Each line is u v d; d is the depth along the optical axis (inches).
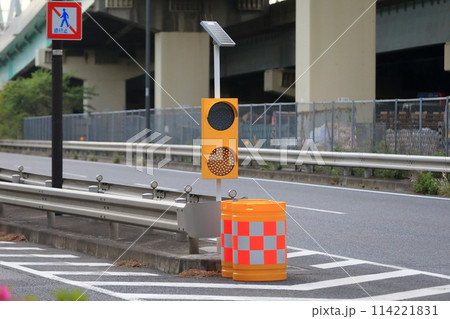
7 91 4881.9
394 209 1223.5
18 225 983.6
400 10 3110.2
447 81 4178.2
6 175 1246.3
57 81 1088.2
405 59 3853.3
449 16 2876.5
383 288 655.8
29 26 4635.8
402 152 1727.4
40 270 748.6
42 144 3531.0
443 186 1460.4
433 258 806.5
